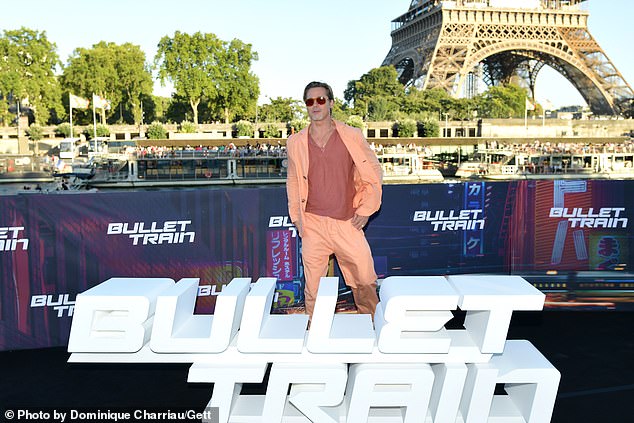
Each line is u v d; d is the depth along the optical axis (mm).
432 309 3422
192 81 90188
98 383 4492
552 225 6039
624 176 54219
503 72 125000
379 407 3750
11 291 5219
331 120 4395
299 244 5668
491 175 54656
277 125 81875
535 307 3393
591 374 4543
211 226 5527
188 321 3857
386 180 52531
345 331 3619
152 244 5453
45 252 5266
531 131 83625
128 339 3562
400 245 5875
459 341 3607
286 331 3643
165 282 4027
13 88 85250
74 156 69500
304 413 3451
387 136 83312
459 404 3676
